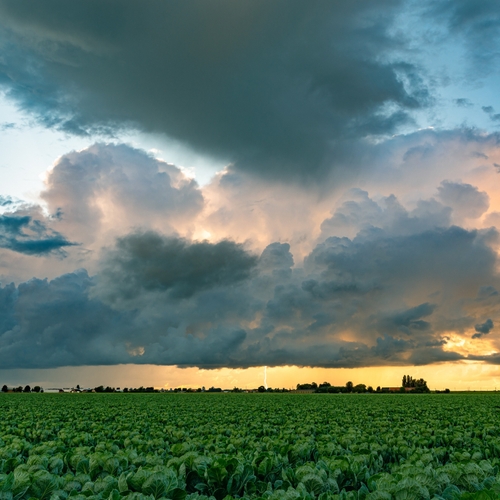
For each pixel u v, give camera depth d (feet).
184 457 33.19
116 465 33.99
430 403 199.11
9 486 27.12
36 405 182.80
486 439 65.41
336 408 151.02
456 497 24.64
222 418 100.53
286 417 104.58
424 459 39.32
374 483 28.81
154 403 200.64
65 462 38.32
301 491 26.35
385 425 81.76
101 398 275.59
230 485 30.27
